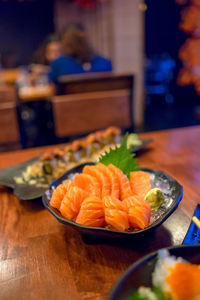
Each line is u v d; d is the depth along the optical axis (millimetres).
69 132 1316
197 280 203
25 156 590
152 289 199
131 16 1739
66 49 1354
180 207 370
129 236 269
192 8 2229
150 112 2189
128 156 397
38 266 286
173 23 2404
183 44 2373
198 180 444
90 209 283
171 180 366
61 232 337
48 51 1657
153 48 2586
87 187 334
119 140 609
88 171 362
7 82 1552
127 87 1358
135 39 1791
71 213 296
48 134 1643
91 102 1298
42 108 1646
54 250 307
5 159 579
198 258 219
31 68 1839
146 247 302
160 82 2492
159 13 2445
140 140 608
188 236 283
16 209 394
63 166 507
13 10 2795
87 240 311
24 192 421
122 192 328
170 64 2424
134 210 279
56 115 1286
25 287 261
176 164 509
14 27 2854
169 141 630
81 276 270
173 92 2527
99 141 575
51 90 1392
